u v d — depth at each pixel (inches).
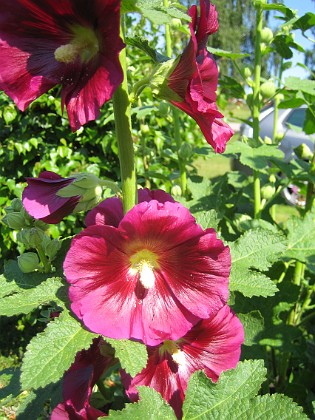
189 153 20.2
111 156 29.6
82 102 8.1
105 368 11.5
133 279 9.4
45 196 9.8
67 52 8.1
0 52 8.3
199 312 9.3
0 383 15.2
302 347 17.5
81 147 29.3
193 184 19.6
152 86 9.3
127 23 28.9
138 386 9.4
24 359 8.2
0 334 28.8
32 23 8.3
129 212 8.4
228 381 9.8
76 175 10.0
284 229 20.5
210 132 9.1
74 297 8.7
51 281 9.9
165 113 20.2
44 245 11.2
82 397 11.0
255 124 18.7
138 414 9.1
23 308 9.4
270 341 17.0
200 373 9.9
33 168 28.6
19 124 28.2
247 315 15.1
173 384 10.5
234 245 11.6
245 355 16.6
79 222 28.8
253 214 22.6
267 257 11.4
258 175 19.3
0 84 8.4
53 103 27.9
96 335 8.7
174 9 8.3
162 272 9.6
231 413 9.6
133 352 8.7
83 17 7.9
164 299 9.5
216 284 9.2
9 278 11.3
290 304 17.3
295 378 19.9
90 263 8.7
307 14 16.3
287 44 18.1
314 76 21.3
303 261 15.5
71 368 11.1
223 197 20.1
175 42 28.5
